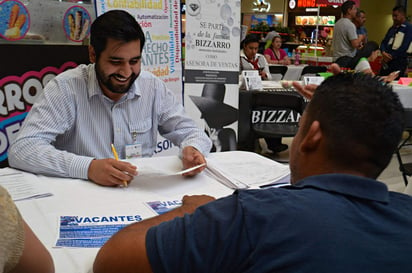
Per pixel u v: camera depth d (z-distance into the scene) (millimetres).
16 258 610
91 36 1559
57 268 835
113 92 1622
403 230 590
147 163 1574
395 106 638
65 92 1617
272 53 6707
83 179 1367
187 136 1778
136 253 651
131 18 1551
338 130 632
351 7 5703
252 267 578
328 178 639
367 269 552
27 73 2285
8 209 614
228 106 3426
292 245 568
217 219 617
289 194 629
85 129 1690
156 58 2895
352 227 580
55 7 2420
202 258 601
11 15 2238
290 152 743
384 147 629
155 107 1841
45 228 1009
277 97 3547
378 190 631
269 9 10508
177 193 1285
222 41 3283
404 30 6371
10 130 2268
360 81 667
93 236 975
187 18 3074
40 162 1385
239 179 1384
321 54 6992
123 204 1182
